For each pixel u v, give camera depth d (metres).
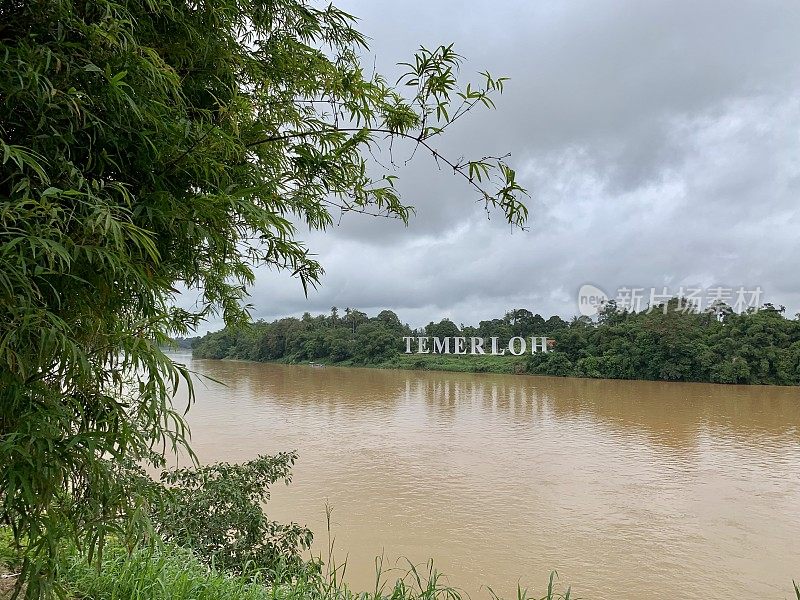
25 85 1.10
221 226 1.52
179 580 2.22
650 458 17.64
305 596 2.42
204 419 23.77
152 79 1.28
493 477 15.19
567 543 10.61
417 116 1.78
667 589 8.92
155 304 1.43
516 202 1.65
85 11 1.23
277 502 12.64
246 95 1.73
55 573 1.31
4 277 0.99
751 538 11.01
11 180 1.17
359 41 2.09
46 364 1.16
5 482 1.09
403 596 2.48
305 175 1.85
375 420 24.50
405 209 2.00
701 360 40.53
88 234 1.15
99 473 1.19
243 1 1.64
